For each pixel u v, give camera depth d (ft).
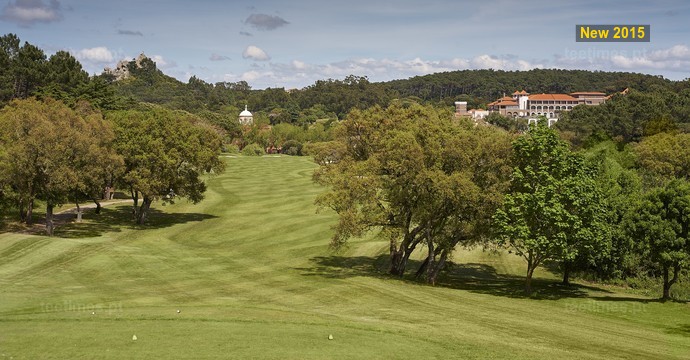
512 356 67.26
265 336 71.46
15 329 73.72
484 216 134.62
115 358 60.70
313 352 64.59
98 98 383.04
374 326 79.97
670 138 314.76
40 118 190.60
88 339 68.44
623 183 168.55
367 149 160.35
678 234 123.54
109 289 115.85
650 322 102.27
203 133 238.07
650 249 126.11
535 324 90.48
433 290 126.11
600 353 72.23
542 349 71.92
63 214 239.50
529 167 126.31
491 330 82.64
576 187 120.78
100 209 255.70
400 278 144.36
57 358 60.64
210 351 63.72
